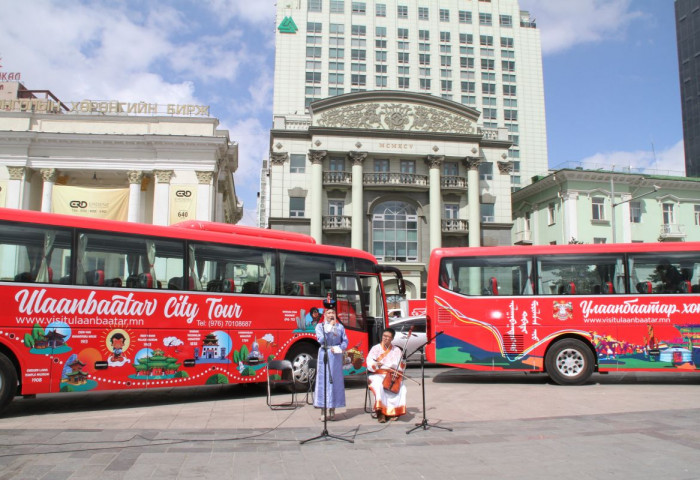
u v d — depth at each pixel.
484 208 45.50
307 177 43.22
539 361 13.94
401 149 43.81
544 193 47.91
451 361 14.23
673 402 10.98
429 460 6.51
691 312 13.71
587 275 14.12
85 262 10.45
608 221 44.75
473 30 73.88
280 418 9.51
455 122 45.28
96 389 10.23
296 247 13.34
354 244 42.00
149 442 7.45
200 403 11.77
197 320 11.55
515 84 73.81
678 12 96.69
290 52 68.81
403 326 20.28
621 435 7.71
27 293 9.76
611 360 13.73
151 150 36.88
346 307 13.73
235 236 12.48
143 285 11.00
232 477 5.86
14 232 9.80
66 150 35.94
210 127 37.75
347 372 13.30
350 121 43.66
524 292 14.24
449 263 14.76
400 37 71.62
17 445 7.22
